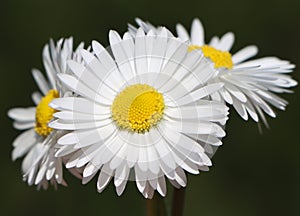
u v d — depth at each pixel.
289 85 0.15
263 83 0.15
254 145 0.25
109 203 0.24
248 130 0.25
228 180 0.24
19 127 0.17
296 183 0.25
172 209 0.15
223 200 0.24
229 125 0.25
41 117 0.16
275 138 0.25
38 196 0.24
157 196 0.15
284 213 0.25
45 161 0.15
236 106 0.15
